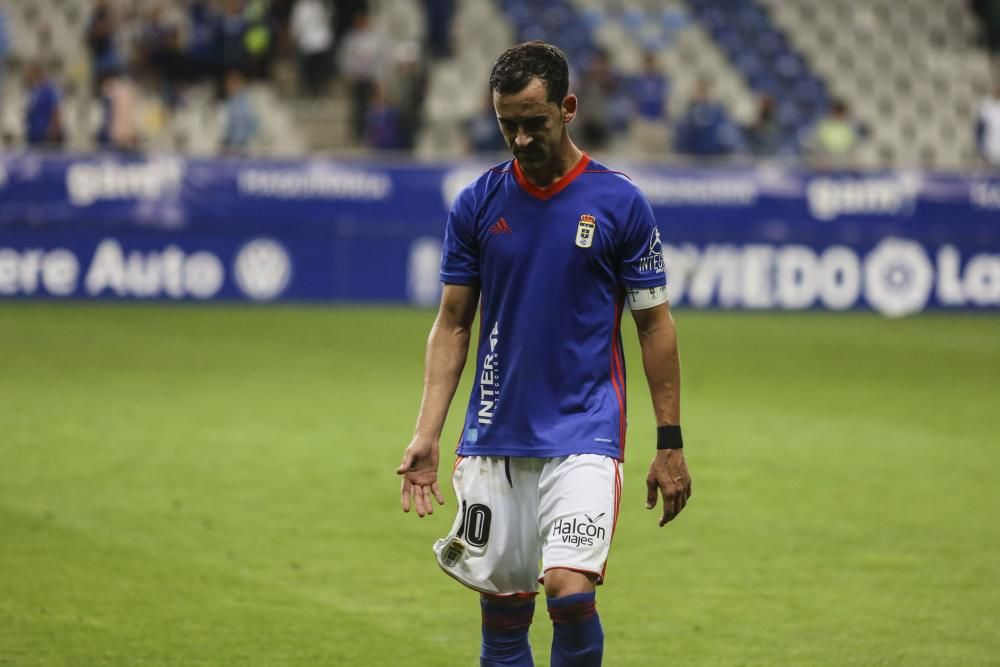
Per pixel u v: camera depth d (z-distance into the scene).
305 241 70.75
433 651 19.48
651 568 24.17
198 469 31.72
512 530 14.80
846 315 72.81
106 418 38.06
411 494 15.12
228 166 69.81
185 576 23.11
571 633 14.09
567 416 14.65
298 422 38.06
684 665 19.02
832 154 85.12
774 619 21.20
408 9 89.25
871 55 98.25
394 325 62.78
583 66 91.88
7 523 26.41
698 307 73.31
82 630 20.08
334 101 84.38
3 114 79.50
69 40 84.94
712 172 73.12
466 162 71.88
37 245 68.06
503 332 14.84
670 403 14.83
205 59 79.94
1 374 45.69
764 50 96.38
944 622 21.03
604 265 14.72
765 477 31.88
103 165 68.50
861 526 27.30
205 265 69.81
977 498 29.97
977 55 101.00
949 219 74.56
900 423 39.81
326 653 19.30
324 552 24.83
